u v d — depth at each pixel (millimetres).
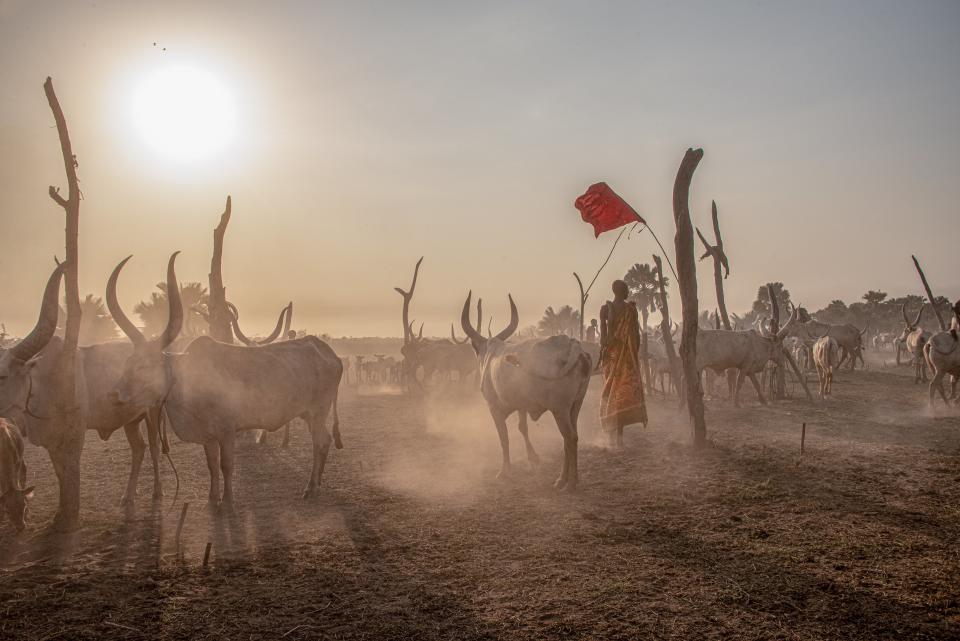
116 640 4414
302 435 13391
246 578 5504
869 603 4867
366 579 5480
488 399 9453
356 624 4645
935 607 4785
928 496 7707
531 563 5805
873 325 77250
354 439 12836
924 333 22812
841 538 6281
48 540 6504
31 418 6871
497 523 7000
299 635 4488
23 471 6961
